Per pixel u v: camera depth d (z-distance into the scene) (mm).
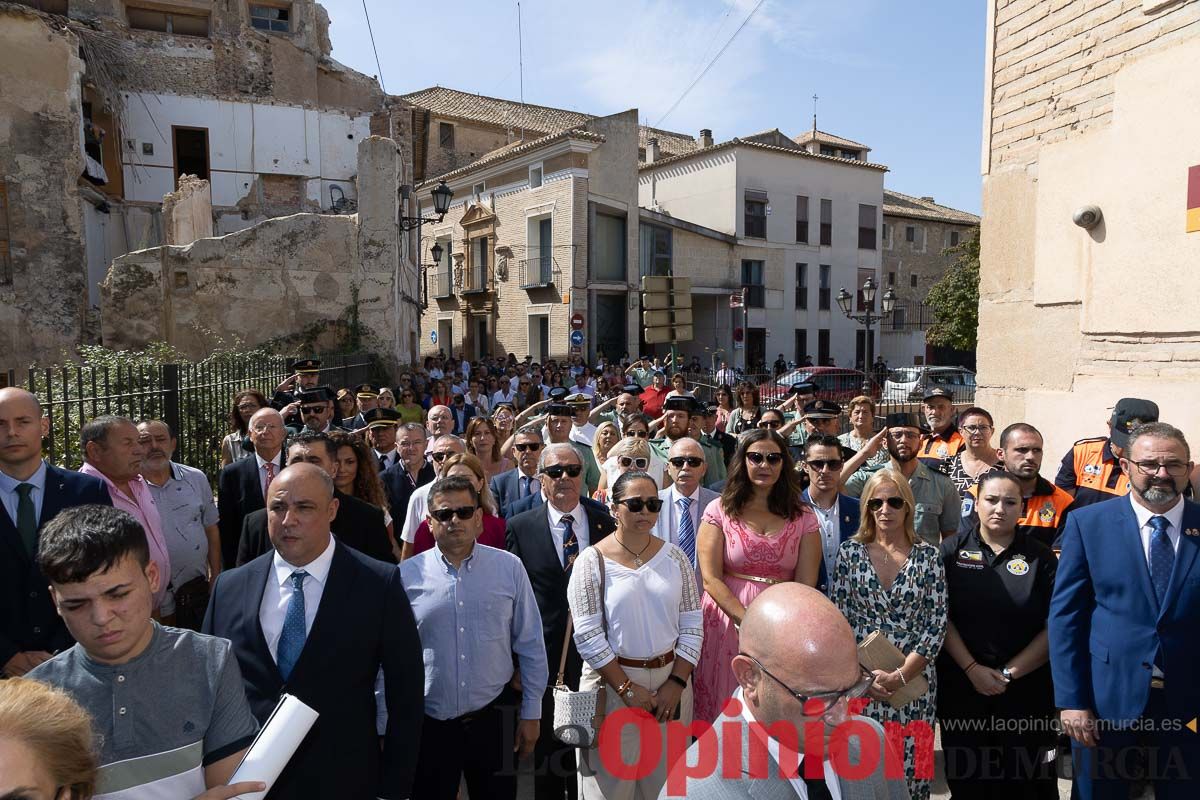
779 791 1809
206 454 7605
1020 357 6746
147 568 2195
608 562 3557
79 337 13695
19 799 1462
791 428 6734
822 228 34219
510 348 29625
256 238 14562
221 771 2230
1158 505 3160
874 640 3340
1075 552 3332
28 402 3234
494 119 35812
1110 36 5762
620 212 27484
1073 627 3295
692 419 6629
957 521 4996
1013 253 6809
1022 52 6652
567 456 4230
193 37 18484
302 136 19547
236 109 18797
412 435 5773
